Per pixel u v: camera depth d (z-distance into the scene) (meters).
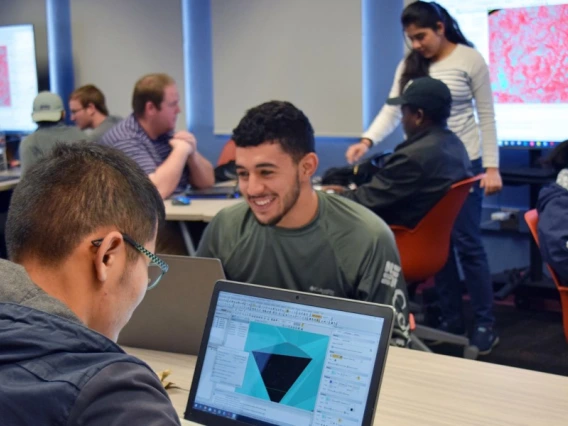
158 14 5.77
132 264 1.03
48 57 6.16
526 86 4.38
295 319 1.34
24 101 6.23
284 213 1.89
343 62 5.03
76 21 6.11
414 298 4.44
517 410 1.49
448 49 3.79
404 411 1.49
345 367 1.26
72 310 0.98
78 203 0.98
